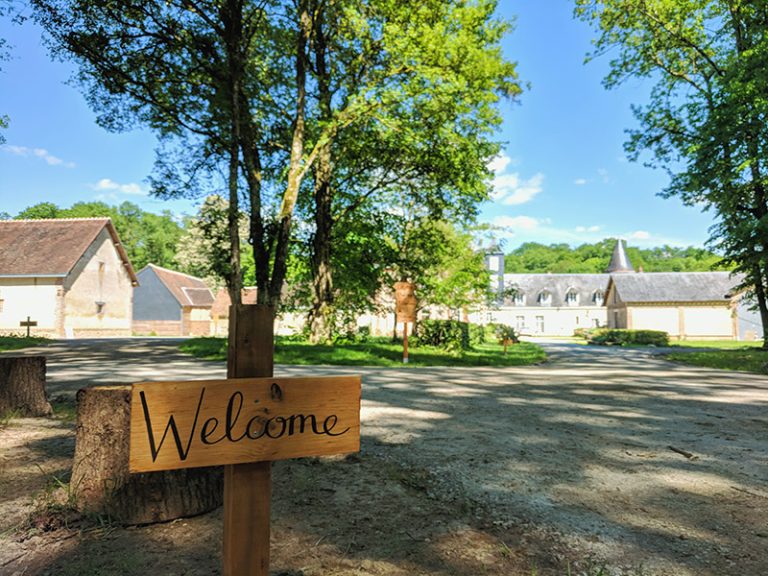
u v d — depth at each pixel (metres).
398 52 15.53
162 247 68.94
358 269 22.62
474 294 23.22
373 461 4.23
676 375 12.41
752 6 20.59
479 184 19.31
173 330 47.50
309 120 18.97
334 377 1.86
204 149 17.25
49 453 4.24
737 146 21.14
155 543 2.70
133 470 1.53
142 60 15.11
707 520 3.08
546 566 2.49
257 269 17.92
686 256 113.56
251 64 16.62
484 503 3.33
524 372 12.80
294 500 3.35
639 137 23.98
